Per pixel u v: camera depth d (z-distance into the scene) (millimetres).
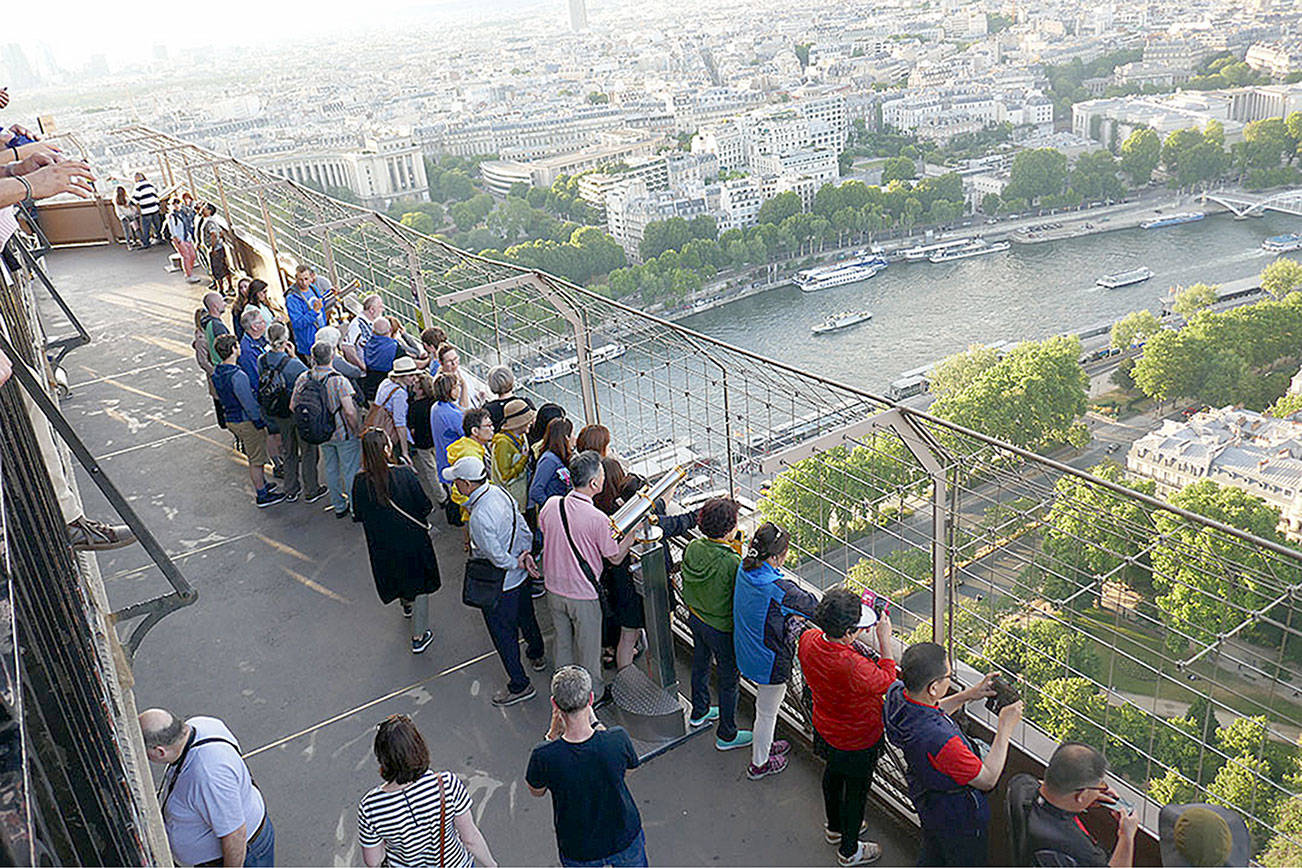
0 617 1496
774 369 4340
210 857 3691
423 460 7137
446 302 6422
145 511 7871
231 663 5848
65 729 2053
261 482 7715
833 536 4156
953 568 3895
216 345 7426
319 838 4496
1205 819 2947
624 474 5137
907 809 4152
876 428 3941
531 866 4211
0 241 4691
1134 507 3080
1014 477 3510
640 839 3670
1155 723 3225
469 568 5023
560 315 6000
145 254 15688
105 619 4332
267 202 11398
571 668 3484
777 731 4789
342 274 10062
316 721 5281
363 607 6324
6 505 2201
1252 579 2797
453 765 4848
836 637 3625
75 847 1780
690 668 5398
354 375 7801
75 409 10062
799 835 4195
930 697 3379
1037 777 3721
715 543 4406
